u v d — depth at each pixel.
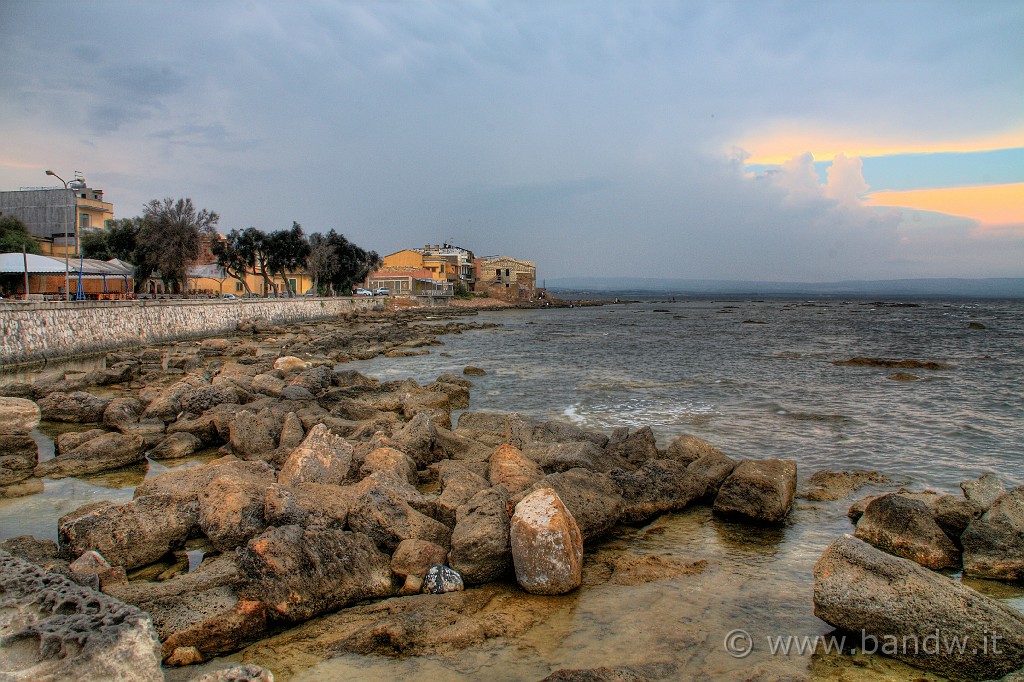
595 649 6.86
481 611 7.70
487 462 13.42
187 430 16.30
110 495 12.43
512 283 151.38
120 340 39.12
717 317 96.75
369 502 9.52
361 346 44.12
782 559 9.31
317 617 7.50
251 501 9.68
